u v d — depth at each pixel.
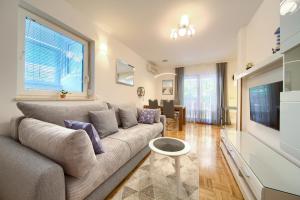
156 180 1.67
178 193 1.39
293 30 1.07
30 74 1.74
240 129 2.79
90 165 0.99
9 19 1.44
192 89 5.77
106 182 1.30
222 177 1.75
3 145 1.10
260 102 1.99
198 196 1.41
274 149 1.74
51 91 1.97
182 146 1.65
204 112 5.51
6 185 0.92
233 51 4.04
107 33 2.94
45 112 1.48
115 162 1.39
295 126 1.05
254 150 1.75
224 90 5.14
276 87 1.61
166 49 3.93
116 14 2.32
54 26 1.98
